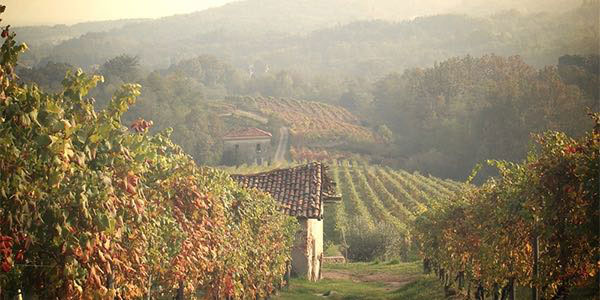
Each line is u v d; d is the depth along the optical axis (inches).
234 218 572.1
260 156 4173.2
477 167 520.7
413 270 1242.6
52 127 237.8
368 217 2010.3
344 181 3016.7
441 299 730.8
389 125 5044.3
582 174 342.6
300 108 6038.4
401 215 2220.7
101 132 270.1
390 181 2972.4
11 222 222.2
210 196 430.3
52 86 2267.5
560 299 421.7
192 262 407.8
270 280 735.1
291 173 1186.6
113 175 293.4
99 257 260.1
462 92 4124.0
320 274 1165.1
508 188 476.1
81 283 255.8
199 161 3558.1
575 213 356.2
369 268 1348.4
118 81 3412.9
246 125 4936.0
